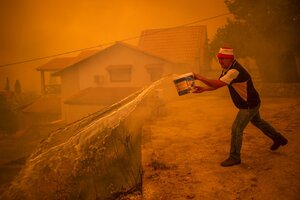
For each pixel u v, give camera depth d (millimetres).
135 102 5086
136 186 3877
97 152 4555
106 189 3996
